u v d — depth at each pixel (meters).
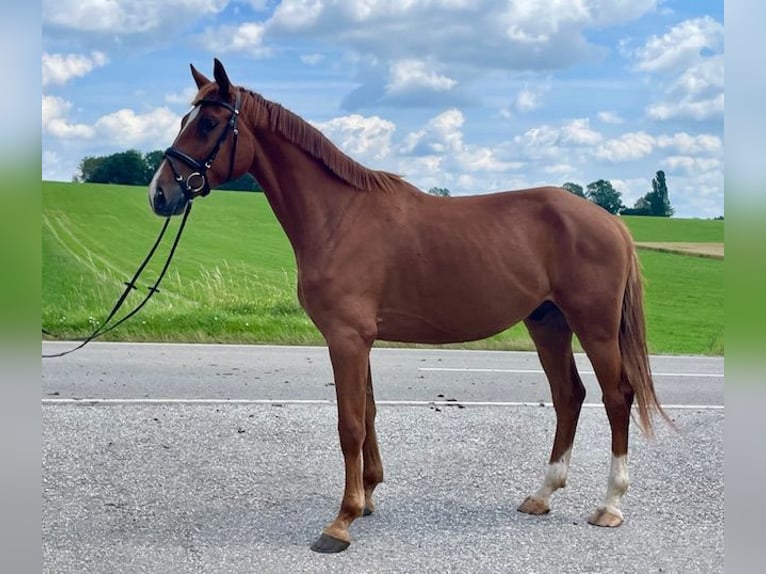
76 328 12.96
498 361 11.30
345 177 4.64
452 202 4.79
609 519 4.70
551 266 4.72
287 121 4.65
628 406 4.76
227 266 15.45
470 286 4.60
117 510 4.81
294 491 5.23
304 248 4.62
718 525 4.73
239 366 10.09
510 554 4.28
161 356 10.88
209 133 4.54
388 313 4.65
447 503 5.07
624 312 4.79
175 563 4.10
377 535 4.54
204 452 6.00
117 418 6.88
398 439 6.46
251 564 4.11
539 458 6.04
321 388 8.58
